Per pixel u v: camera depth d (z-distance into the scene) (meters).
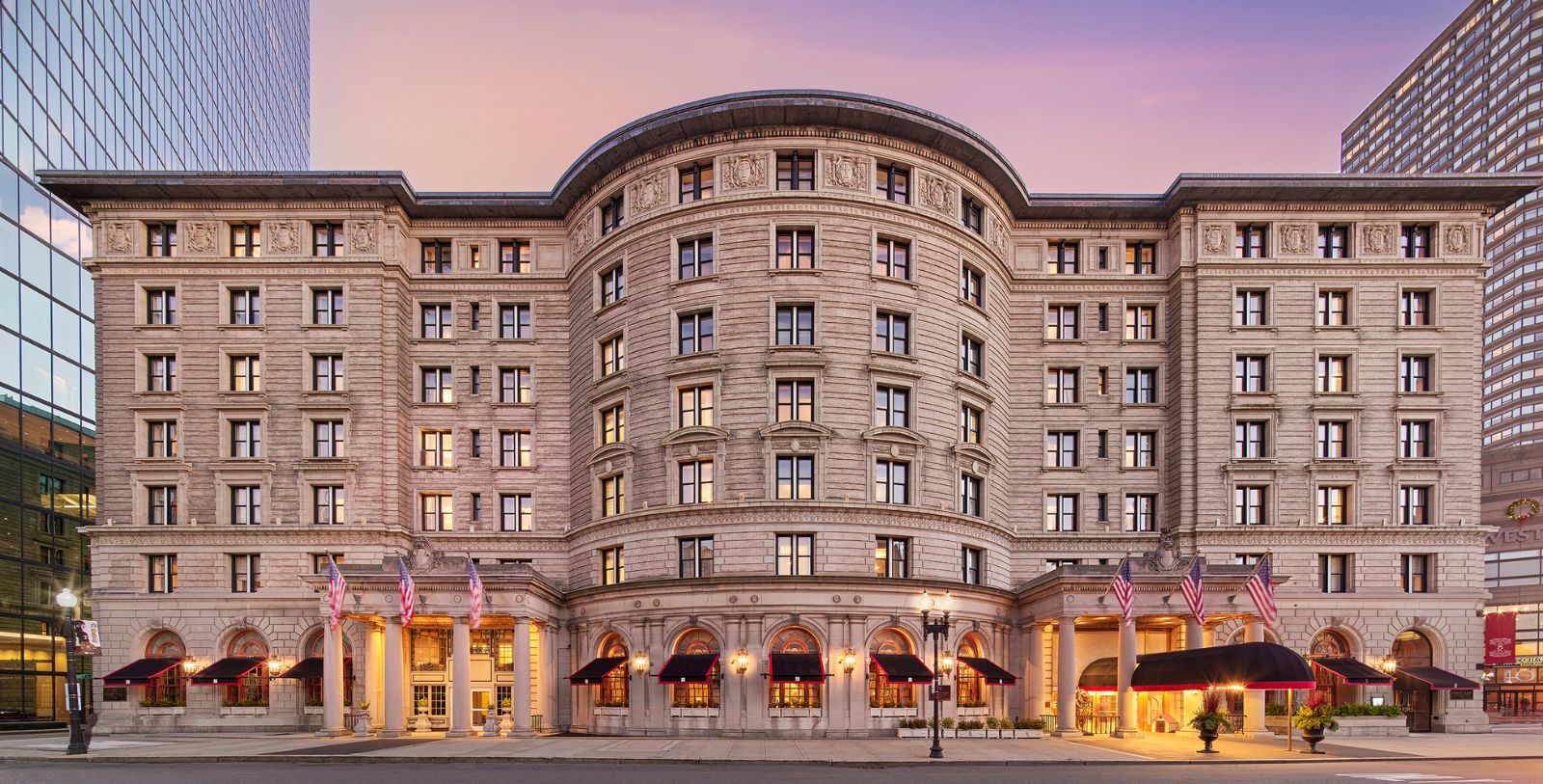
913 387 48.78
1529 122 141.38
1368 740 44.44
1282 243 54.75
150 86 84.56
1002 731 45.25
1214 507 53.34
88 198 54.22
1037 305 57.16
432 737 45.53
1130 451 56.44
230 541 52.62
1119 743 42.50
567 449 56.03
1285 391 53.94
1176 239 56.00
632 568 48.91
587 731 48.91
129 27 79.62
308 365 53.81
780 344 47.59
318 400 53.38
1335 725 46.19
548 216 57.62
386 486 53.38
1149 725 50.72
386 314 54.53
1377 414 53.66
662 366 49.28
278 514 52.84
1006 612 52.16
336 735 46.09
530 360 56.59
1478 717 51.50
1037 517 55.59
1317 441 53.75
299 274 54.47
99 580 52.41
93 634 39.97
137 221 54.47
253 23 121.88
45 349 62.34
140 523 52.66
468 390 56.53
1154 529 55.75
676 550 47.66
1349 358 54.12
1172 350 55.94
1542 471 103.38
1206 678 38.53
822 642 45.44
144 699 51.97
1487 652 93.44
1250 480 53.44
